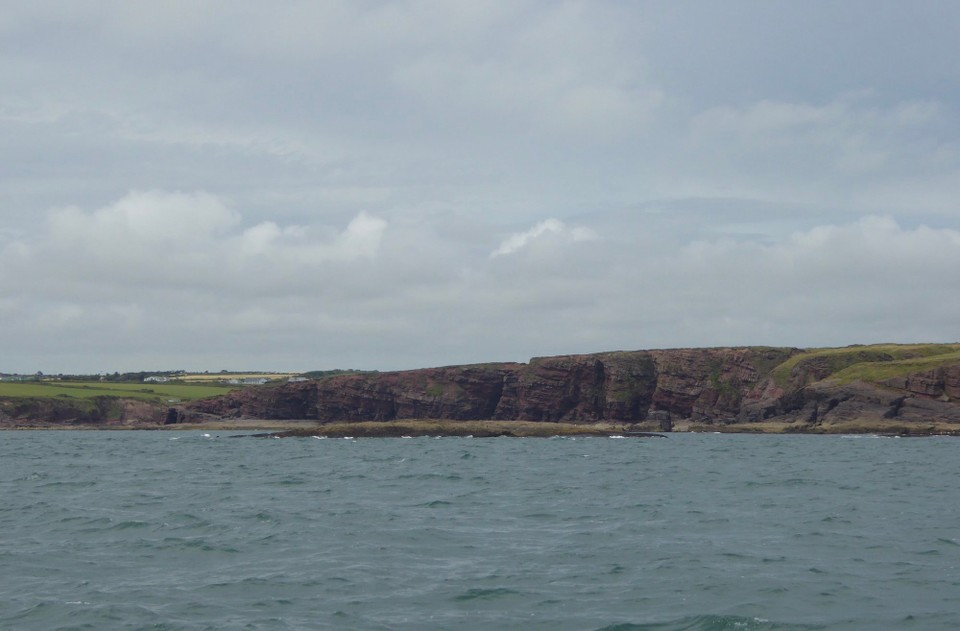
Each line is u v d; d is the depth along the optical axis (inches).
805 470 2908.5
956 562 1173.7
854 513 1676.9
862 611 921.5
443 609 937.5
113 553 1254.9
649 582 1056.8
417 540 1357.0
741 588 1019.9
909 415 7190.0
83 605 944.9
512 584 1047.6
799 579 1067.9
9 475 2815.0
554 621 892.6
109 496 2059.5
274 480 2517.2
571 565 1159.0
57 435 7780.5
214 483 2428.6
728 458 3703.3
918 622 877.8
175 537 1386.6
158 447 5034.5
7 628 860.0
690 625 870.4
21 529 1489.9
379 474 2726.4
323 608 939.3
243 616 904.9
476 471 2861.7
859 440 5964.6
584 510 1733.5
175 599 977.5
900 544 1314.0
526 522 1562.5
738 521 1565.0
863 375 7623.0
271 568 1144.8
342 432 6382.9
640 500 1923.0
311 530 1454.2
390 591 1015.0
